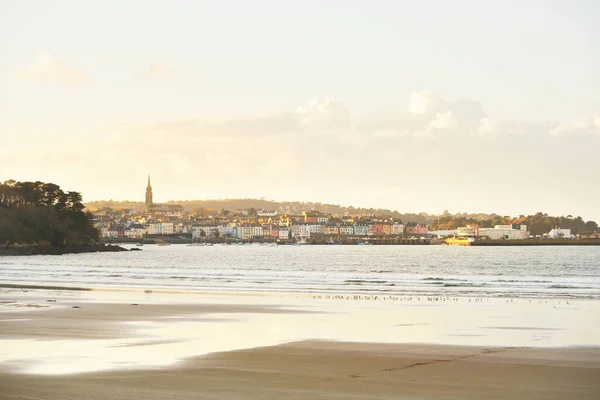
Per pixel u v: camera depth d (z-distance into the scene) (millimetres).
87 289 65562
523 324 37875
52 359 27250
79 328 36562
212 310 45562
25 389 21891
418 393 21375
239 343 31344
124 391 21625
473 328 36312
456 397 20875
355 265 167250
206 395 21125
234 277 85500
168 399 20609
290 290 63531
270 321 39625
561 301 51688
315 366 25766
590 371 24625
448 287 66938
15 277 86438
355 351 29109
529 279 80062
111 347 30281
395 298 54469
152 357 27656
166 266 149000
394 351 29094
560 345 30438
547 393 21344
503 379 23359
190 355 28141
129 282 76000
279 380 23266
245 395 21109
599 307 46844
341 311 44969
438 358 27422
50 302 51406
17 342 31797
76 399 20609
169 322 39125
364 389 21906
